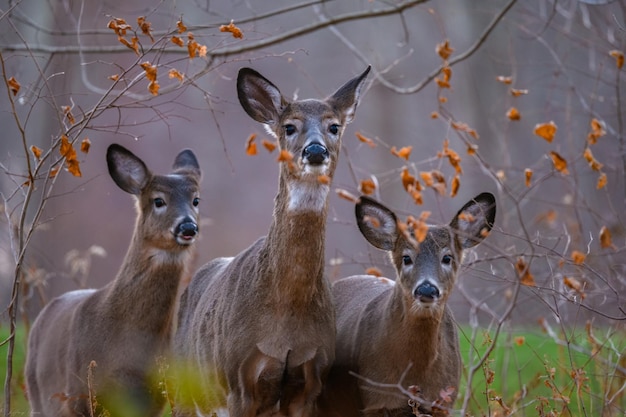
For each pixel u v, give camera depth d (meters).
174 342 13.38
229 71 25.75
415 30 32.12
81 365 12.78
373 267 14.17
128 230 36.50
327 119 11.58
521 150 26.25
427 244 11.68
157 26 31.55
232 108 37.91
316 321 11.41
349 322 12.48
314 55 35.81
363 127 32.66
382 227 11.97
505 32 28.50
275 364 11.27
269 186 39.78
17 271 12.42
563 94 25.53
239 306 11.50
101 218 36.53
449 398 11.11
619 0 16.34
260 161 39.78
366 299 12.67
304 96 35.62
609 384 13.16
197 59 19.56
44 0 26.23
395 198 29.11
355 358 12.00
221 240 38.34
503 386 14.01
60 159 12.73
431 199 26.88
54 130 27.27
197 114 38.84
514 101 25.81
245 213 39.19
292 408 11.47
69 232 34.91
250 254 11.90
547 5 22.83
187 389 12.50
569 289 13.48
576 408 13.63
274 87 11.86
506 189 13.98
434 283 11.37
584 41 19.39
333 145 11.58
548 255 13.30
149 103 29.23
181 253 13.16
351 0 33.84
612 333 13.05
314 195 11.23
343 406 12.17
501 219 18.66
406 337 11.55
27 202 12.45
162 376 12.24
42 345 13.55
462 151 28.77
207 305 12.39
